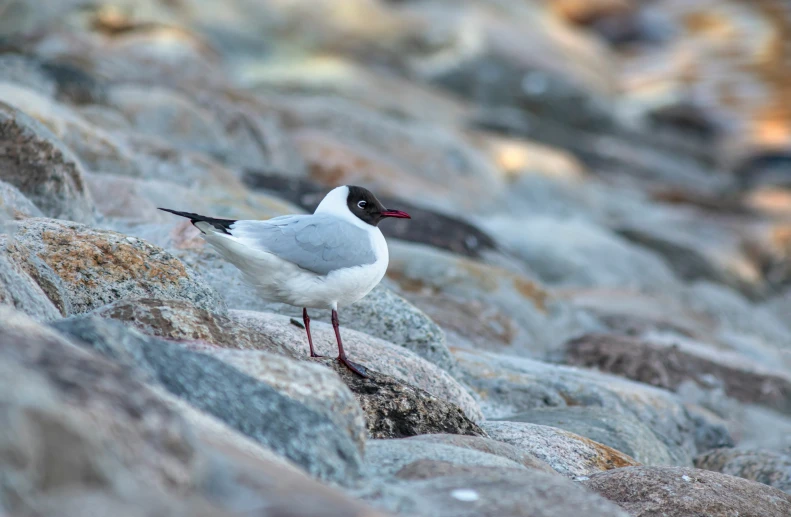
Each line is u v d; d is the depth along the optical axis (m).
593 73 44.59
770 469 10.31
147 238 11.12
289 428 5.50
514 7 46.81
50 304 6.75
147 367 5.48
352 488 5.33
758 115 44.34
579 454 8.30
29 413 3.60
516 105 39.69
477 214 22.55
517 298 14.48
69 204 11.15
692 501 7.10
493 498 5.40
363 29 38.84
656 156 38.53
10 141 10.85
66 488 3.64
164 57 22.88
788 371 16.47
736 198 34.91
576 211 27.41
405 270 14.27
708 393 13.35
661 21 54.28
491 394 10.93
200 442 4.56
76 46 21.25
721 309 20.41
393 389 7.85
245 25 34.88
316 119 24.31
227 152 18.89
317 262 7.51
